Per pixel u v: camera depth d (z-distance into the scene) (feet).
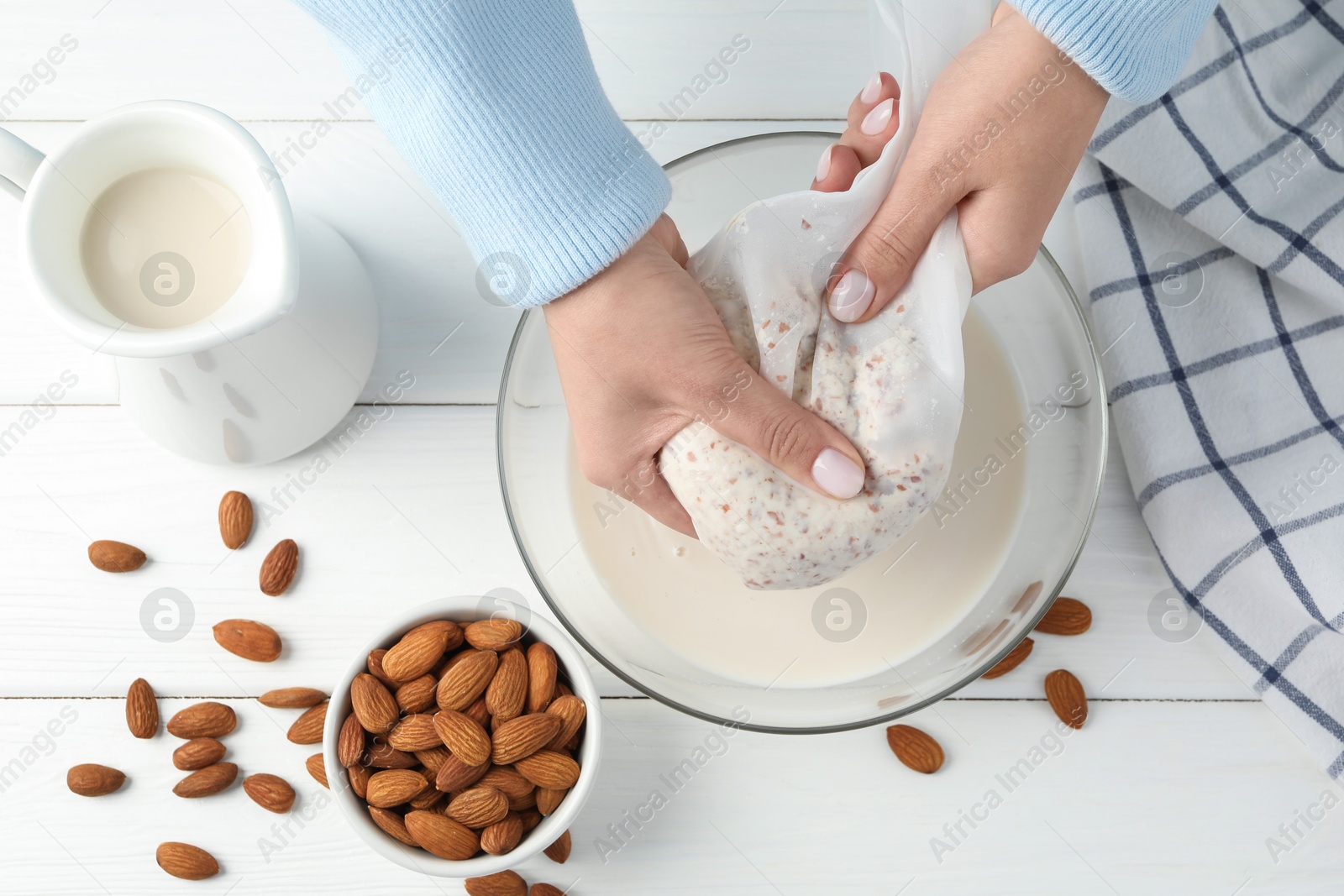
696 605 2.35
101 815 2.38
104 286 2.18
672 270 2.13
